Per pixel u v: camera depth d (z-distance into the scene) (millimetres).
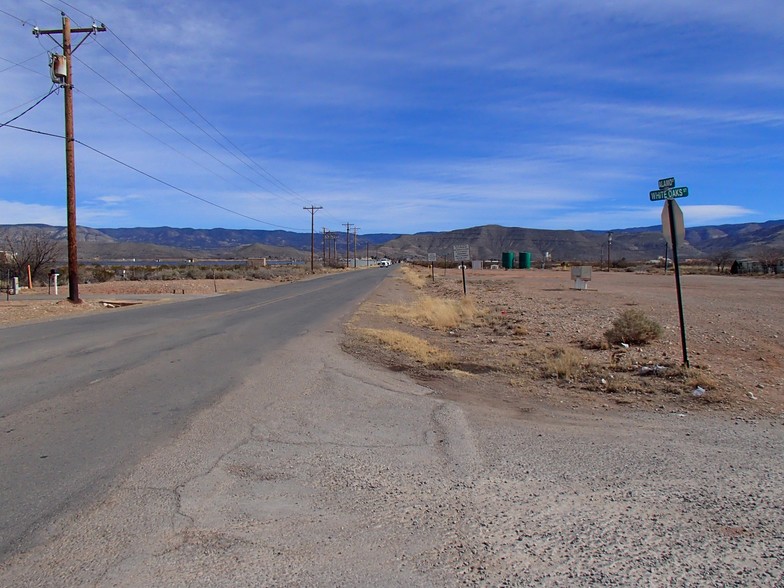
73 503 4594
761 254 99875
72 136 24953
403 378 10039
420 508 4590
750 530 4262
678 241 10398
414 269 108500
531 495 4871
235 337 14875
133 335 14984
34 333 15344
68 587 3441
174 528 4191
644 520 4410
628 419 7383
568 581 3562
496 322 19547
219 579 3537
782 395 8617
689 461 5746
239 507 4570
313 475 5293
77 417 7086
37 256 46688
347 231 150500
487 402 8305
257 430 6691
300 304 26859
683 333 10289
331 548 3934
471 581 3553
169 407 7648
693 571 3688
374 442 6332
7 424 6750
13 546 3908
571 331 16953
